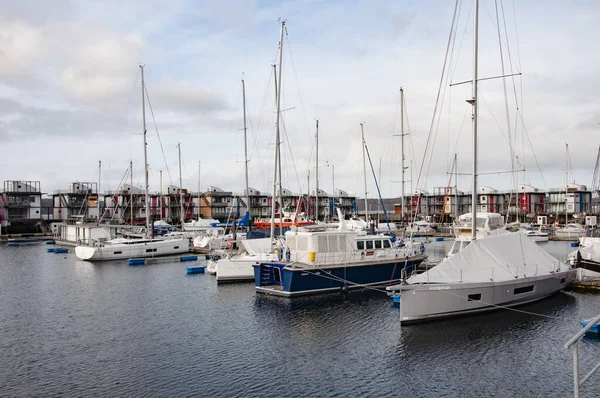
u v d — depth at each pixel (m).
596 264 28.83
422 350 18.48
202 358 18.27
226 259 33.69
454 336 19.86
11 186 90.56
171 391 15.36
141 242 50.50
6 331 22.16
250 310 25.30
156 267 43.16
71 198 96.12
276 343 19.88
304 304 26.12
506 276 23.25
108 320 23.92
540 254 26.34
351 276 28.98
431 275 21.95
